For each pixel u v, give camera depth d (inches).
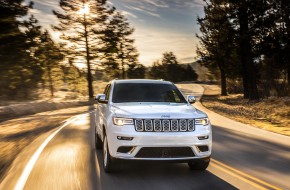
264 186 247.1
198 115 272.1
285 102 1074.7
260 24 1476.4
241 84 2706.7
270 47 1540.4
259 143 443.5
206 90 3336.6
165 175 274.5
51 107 1227.2
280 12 1483.8
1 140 482.9
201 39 2279.8
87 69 2174.0
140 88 328.8
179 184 249.3
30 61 2098.9
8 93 1916.8
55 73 2952.8
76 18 2106.3
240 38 1477.6
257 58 1636.3
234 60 2201.0
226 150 392.8
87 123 671.1
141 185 245.9
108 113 290.2
